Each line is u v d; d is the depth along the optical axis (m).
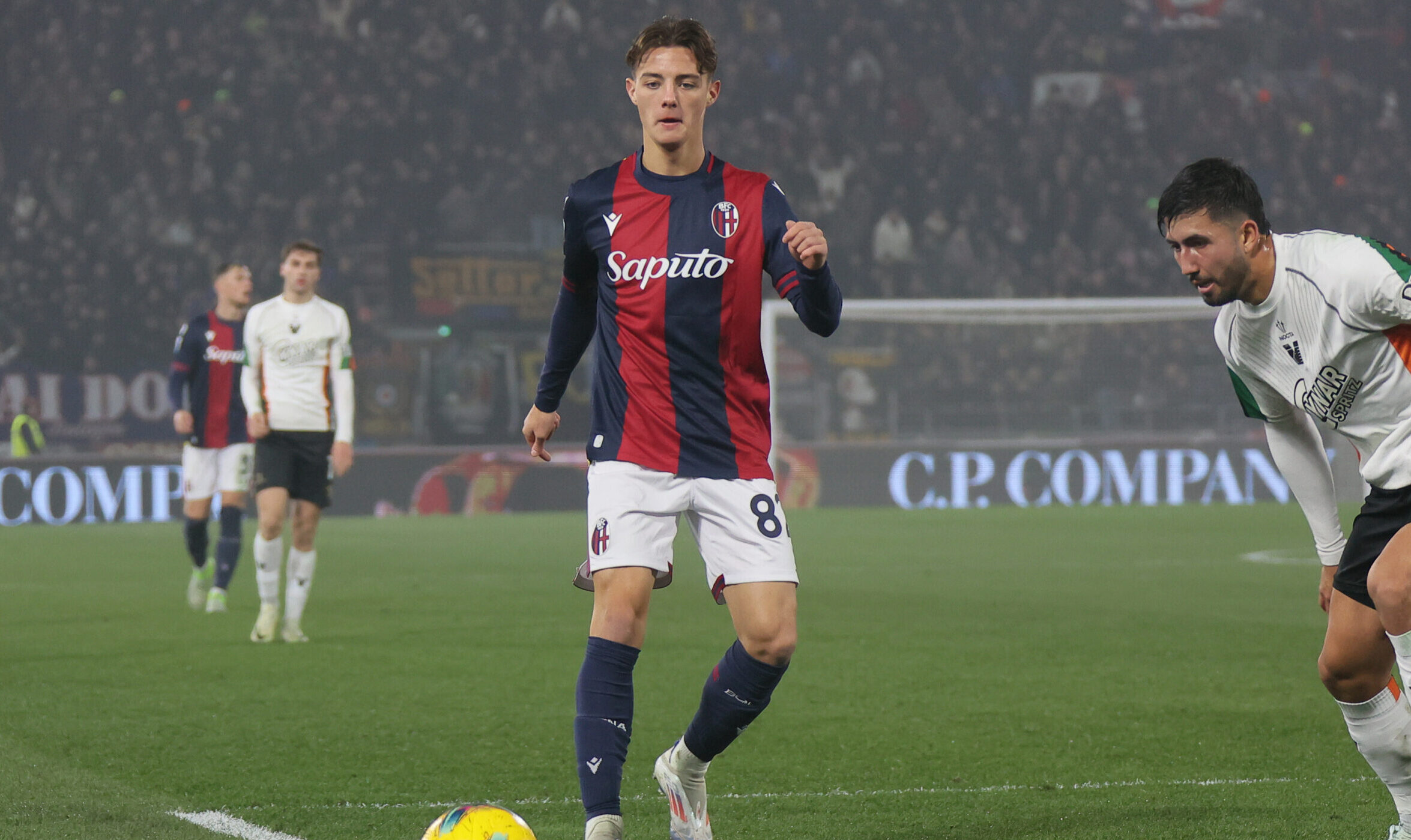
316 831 12.92
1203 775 15.17
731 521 11.81
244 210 81.00
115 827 13.01
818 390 72.81
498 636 26.91
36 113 81.50
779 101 93.38
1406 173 98.75
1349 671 11.72
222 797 14.30
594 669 11.61
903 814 13.57
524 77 89.06
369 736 17.53
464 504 67.44
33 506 61.34
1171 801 13.93
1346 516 57.88
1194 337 75.50
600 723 11.41
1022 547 47.19
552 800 14.24
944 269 88.75
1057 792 14.45
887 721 18.55
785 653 11.57
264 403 25.83
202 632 27.53
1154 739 17.25
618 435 12.09
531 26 90.19
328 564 42.31
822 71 94.56
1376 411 11.34
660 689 21.03
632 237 11.96
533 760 16.20
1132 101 97.75
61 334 75.44
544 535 53.66
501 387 76.38
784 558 11.78
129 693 20.59
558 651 25.00
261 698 20.23
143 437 69.19
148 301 76.69
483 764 15.96
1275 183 96.19
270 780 15.13
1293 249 11.23
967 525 57.22
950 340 74.19
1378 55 103.31
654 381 11.95
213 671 22.66
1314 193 96.31
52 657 24.12
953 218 92.12
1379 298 10.69
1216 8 101.25
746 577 11.71
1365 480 11.61
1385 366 11.10
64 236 78.25
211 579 32.69
